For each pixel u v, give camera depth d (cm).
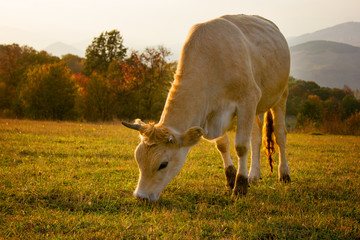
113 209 404
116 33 5316
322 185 548
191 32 488
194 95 438
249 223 373
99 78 2973
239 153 476
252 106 475
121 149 855
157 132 391
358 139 1555
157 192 407
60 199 424
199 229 351
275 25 645
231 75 461
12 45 5159
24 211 383
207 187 517
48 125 1576
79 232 333
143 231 339
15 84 4397
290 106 5469
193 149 923
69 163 647
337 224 371
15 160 643
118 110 3162
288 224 371
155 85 3306
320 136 1708
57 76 2702
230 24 501
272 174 653
